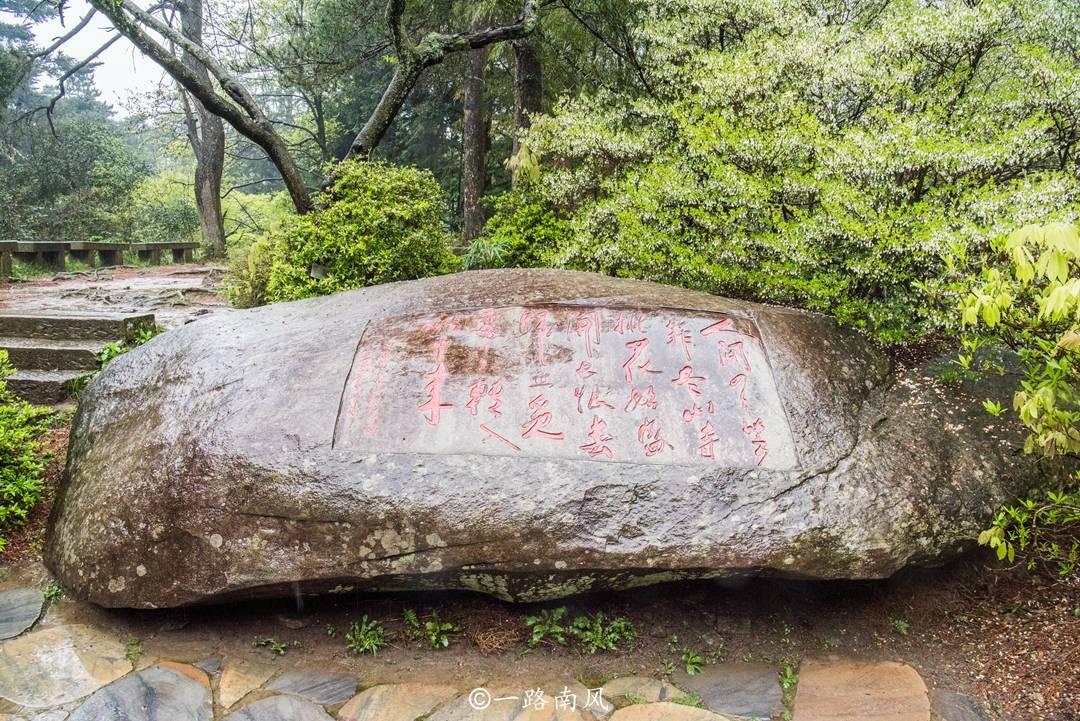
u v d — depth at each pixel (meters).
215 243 16.75
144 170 20.23
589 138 5.88
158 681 2.65
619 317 3.36
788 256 4.05
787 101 4.59
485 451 2.84
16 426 3.88
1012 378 3.54
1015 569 3.22
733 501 2.75
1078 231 2.13
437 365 3.14
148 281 10.53
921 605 3.13
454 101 14.80
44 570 3.26
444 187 15.86
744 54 5.02
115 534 2.88
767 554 2.67
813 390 3.16
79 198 18.02
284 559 2.71
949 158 3.75
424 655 2.89
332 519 2.71
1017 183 3.65
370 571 2.70
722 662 2.88
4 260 10.24
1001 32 4.42
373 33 9.97
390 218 5.93
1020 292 2.64
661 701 2.65
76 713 2.46
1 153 18.41
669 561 2.66
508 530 2.67
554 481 2.76
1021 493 3.08
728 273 4.37
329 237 5.76
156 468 2.92
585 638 2.95
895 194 4.02
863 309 3.76
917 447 3.07
